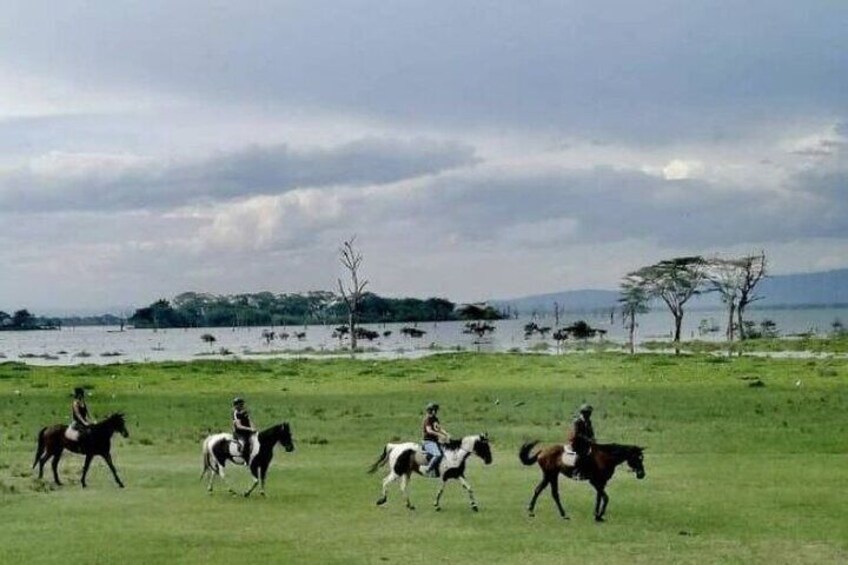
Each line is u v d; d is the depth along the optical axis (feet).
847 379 200.23
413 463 78.95
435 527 71.41
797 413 146.51
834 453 109.60
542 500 82.74
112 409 167.53
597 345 427.74
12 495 85.46
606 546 65.05
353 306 506.07
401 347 484.33
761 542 65.77
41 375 239.50
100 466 104.58
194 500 82.99
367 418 151.43
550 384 205.98
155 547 64.80
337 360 295.28
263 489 84.79
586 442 73.26
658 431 129.90
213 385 215.10
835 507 77.51
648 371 229.04
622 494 84.58
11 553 62.90
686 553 62.95
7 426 144.25
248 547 64.95
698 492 84.94
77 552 63.26
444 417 151.02
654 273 492.95
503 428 137.39
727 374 216.33
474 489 88.89
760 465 100.42
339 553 63.21
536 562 60.95
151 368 261.44
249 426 85.30
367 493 86.79
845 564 60.23
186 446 122.31
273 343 622.13
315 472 99.40
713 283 475.72
